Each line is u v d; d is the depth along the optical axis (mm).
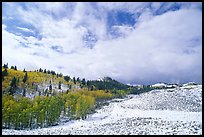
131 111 116688
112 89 158375
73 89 135625
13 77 110188
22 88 108688
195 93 146625
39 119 78312
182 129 58531
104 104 134875
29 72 127812
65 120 90062
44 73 140000
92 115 103938
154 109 122688
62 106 94188
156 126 65500
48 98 95125
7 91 96500
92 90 143375
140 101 141750
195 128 59000
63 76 147250
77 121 89500
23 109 76125
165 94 150500
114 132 59688
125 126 69562
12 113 72812
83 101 102125
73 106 95938
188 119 82000
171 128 60781
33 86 116750
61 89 131375
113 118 95688
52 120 82625
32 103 86438
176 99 137375
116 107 127000
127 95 161750
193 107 119875
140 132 57094
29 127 74500
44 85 127562
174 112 108750
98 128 69562
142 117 91000
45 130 69750
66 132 63938
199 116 91625
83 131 64812
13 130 67688
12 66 119875
